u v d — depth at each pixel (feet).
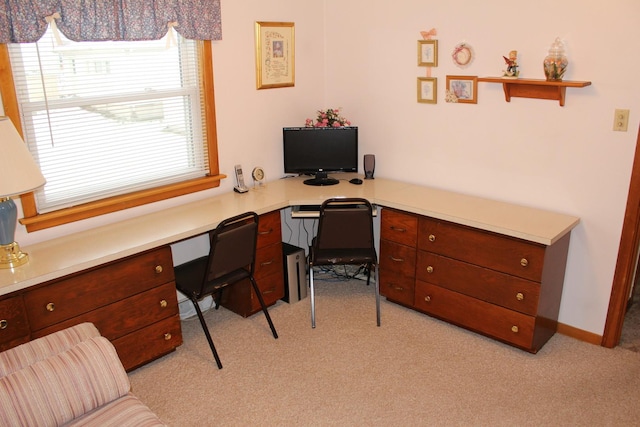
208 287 9.73
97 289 8.70
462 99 11.11
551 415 8.36
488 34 10.44
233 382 9.32
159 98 10.59
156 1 9.63
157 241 9.26
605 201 9.69
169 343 10.01
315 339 10.60
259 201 11.34
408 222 11.03
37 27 8.33
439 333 10.73
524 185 10.69
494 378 9.29
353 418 8.38
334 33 13.14
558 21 9.49
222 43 11.23
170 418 8.45
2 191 7.43
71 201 9.67
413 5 11.43
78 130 9.57
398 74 12.12
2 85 8.34
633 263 9.84
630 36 8.80
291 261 11.81
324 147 12.50
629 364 9.66
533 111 10.19
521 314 9.76
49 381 6.20
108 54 9.70
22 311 7.87
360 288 12.78
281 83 12.62
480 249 10.00
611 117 9.28
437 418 8.35
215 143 11.57
